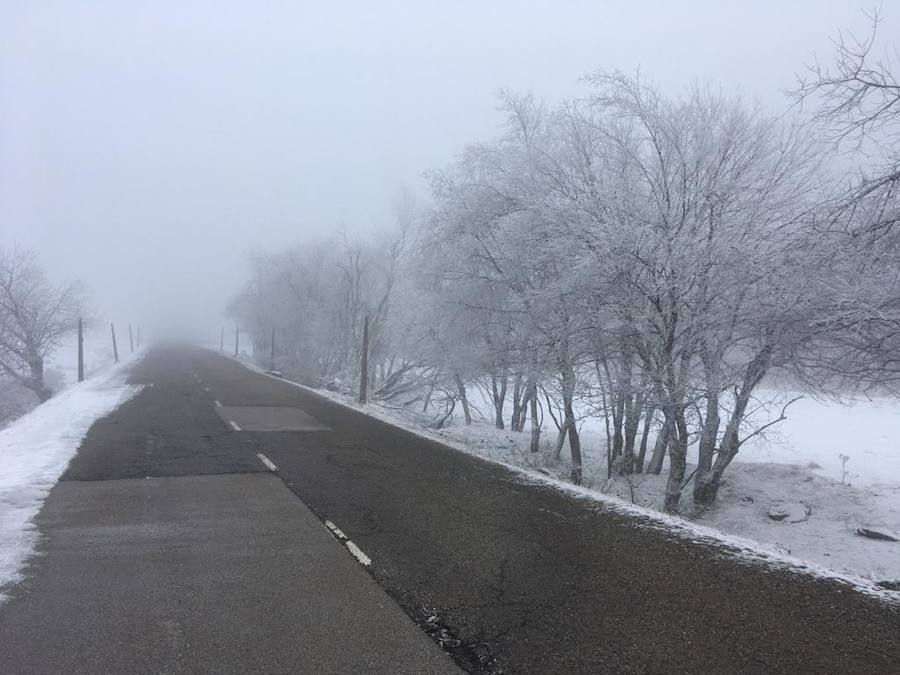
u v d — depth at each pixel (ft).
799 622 14.43
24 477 28.30
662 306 33.83
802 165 34.81
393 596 15.56
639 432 63.72
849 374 27.78
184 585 16.12
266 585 16.19
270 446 38.11
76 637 13.12
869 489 39.19
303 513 23.29
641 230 31.96
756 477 42.78
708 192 33.60
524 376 47.47
